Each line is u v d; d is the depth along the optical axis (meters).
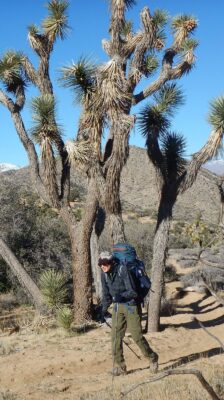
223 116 8.20
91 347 7.24
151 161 9.05
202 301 11.73
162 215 8.75
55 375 6.15
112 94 7.80
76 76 8.23
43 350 7.13
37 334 8.48
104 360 6.64
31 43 9.27
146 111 9.21
